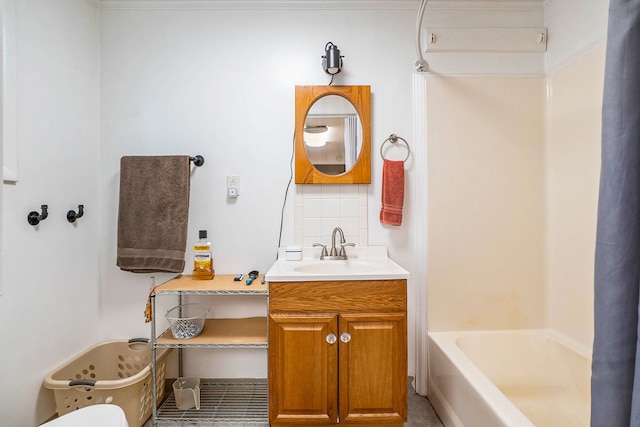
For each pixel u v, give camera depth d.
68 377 1.62
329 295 1.47
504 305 1.92
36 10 1.48
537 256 1.92
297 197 1.92
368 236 1.93
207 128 1.91
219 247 1.92
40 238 1.50
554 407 1.66
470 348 1.82
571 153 1.74
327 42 1.92
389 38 1.92
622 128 0.67
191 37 1.90
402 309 1.48
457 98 1.91
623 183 0.67
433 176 1.90
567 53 1.75
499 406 1.18
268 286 1.47
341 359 1.46
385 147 1.93
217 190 1.91
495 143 1.91
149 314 1.57
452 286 1.91
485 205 1.91
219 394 1.83
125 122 1.89
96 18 1.87
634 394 0.63
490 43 1.89
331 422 1.47
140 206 1.77
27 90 1.43
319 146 1.89
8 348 1.35
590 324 1.64
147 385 1.60
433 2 1.89
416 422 1.63
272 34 1.91
